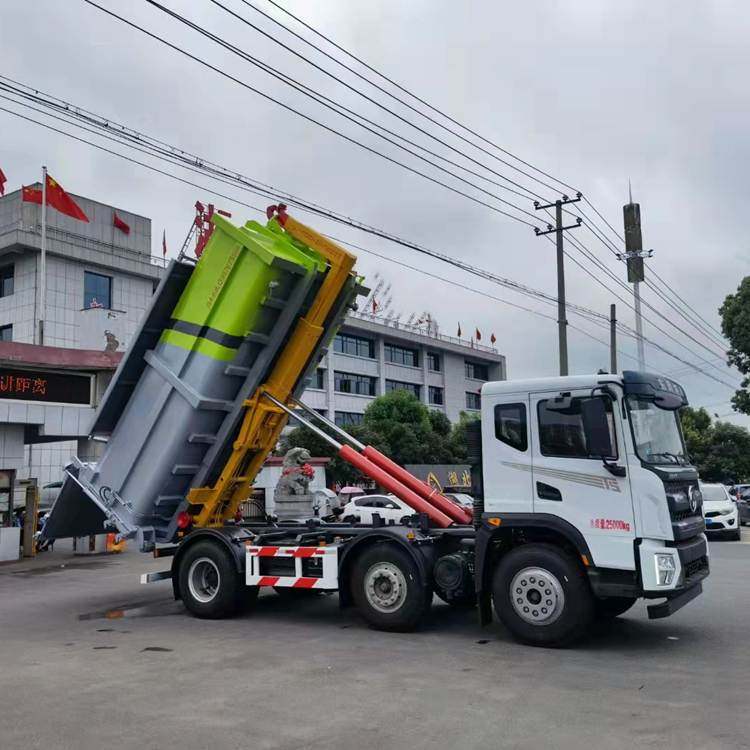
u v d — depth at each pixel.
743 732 4.93
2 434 17.09
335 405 51.03
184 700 5.80
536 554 7.56
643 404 7.73
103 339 37.47
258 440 10.26
